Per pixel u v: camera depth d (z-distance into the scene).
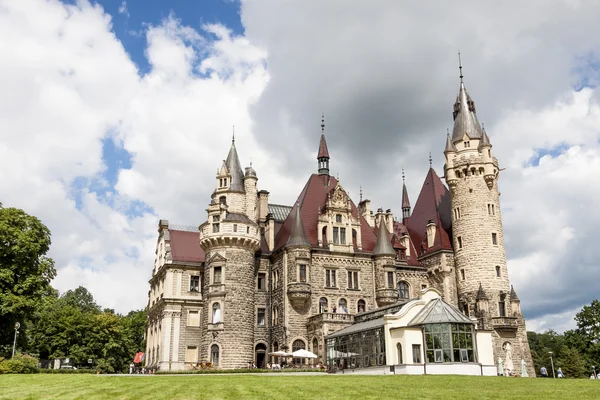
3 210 59.81
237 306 66.56
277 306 70.19
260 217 80.25
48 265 60.38
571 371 92.44
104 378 36.28
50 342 90.31
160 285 76.31
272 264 73.44
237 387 30.05
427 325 51.53
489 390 30.62
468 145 74.31
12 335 62.12
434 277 75.06
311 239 72.19
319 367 60.34
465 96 77.38
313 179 79.12
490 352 53.56
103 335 93.25
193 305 72.38
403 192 98.50
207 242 68.75
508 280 71.25
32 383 32.38
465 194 73.50
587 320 95.00
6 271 55.47
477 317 68.06
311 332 66.56
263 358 70.31
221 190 71.38
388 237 73.62
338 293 70.06
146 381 33.75
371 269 72.69
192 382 33.03
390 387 31.45
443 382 34.84
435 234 77.31
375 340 54.78
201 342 67.31
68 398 26.03
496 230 72.12
